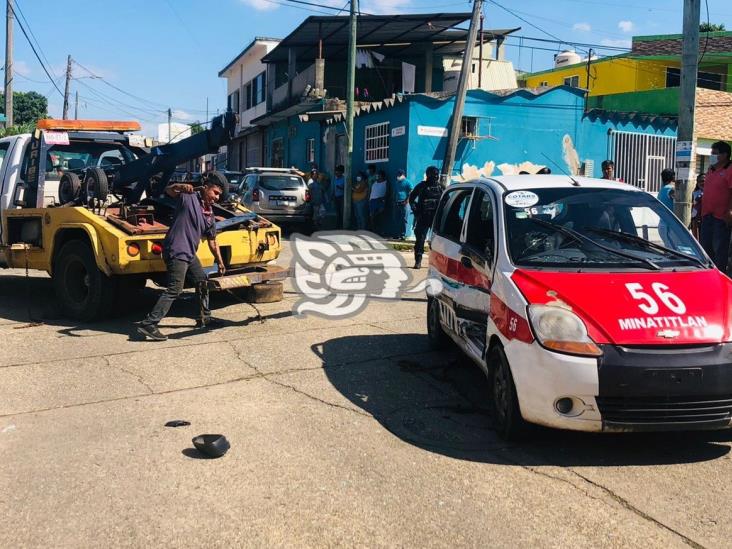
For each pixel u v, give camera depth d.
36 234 8.47
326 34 23.56
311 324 8.00
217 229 7.92
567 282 4.59
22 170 9.09
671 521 3.58
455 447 4.55
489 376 4.93
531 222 5.27
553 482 4.04
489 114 17.58
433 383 5.91
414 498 3.81
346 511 3.66
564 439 4.68
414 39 24.25
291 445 4.54
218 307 8.91
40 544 3.32
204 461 4.28
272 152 30.09
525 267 4.86
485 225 5.70
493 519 3.59
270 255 8.68
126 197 8.81
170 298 7.24
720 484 4.03
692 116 8.71
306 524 3.52
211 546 3.31
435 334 6.81
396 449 4.50
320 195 19.16
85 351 6.79
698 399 4.12
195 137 8.42
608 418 4.14
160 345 7.04
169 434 4.71
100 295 7.79
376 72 26.78
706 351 4.13
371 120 18.81
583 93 18.61
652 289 4.50
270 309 8.80
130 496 3.81
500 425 4.70
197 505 3.71
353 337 7.43
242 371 6.19
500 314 4.71
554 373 4.16
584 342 4.16
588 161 18.97
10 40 25.56
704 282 4.66
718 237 7.81
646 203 5.59
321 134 23.02
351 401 5.43
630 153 19.66
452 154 14.64
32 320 8.13
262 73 34.38
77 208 7.80
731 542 3.38
